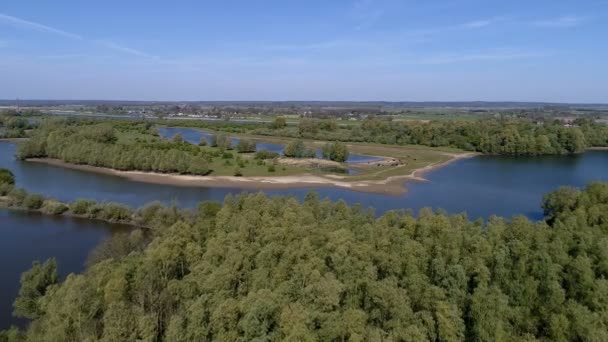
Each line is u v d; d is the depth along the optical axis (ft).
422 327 120.47
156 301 140.77
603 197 266.16
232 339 116.88
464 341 128.98
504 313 132.67
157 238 183.93
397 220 209.46
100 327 131.34
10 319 177.17
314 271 136.87
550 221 295.28
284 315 115.55
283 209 217.56
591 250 171.94
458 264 153.17
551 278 149.18
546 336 135.33
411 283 141.90
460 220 205.16
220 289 136.26
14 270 224.74
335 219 206.80
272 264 151.33
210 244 167.12
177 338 118.62
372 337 113.60
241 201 241.76
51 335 123.75
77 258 242.37
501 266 156.04
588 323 126.41
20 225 300.81
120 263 164.96
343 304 135.74
